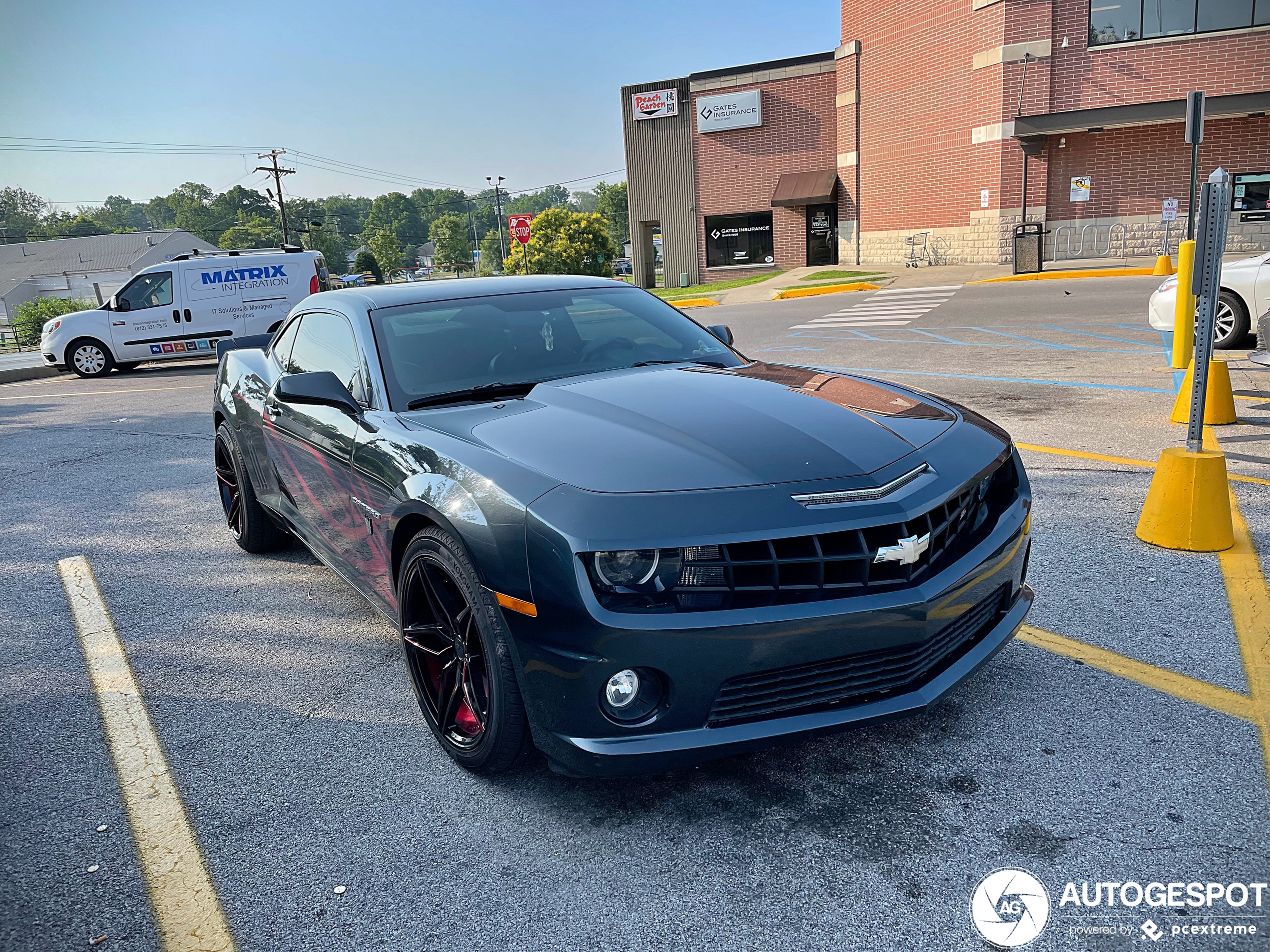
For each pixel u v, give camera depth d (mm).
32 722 3152
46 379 16484
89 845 2426
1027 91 20141
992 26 20250
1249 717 2666
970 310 14125
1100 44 19375
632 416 2682
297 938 2027
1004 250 21266
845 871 2123
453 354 3291
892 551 2221
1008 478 2834
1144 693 2838
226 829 2461
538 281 3961
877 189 25203
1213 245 3803
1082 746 2570
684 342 3654
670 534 2104
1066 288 15875
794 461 2354
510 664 2299
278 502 4266
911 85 23125
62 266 82500
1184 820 2221
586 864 2213
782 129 27812
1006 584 2678
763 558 2156
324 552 3744
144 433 9094
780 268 28906
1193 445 3994
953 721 2756
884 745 2654
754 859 2186
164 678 3441
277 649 3654
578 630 2111
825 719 2246
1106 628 3307
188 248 86688
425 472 2598
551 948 1942
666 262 30719
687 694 2148
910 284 19516
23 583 4684
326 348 3697
